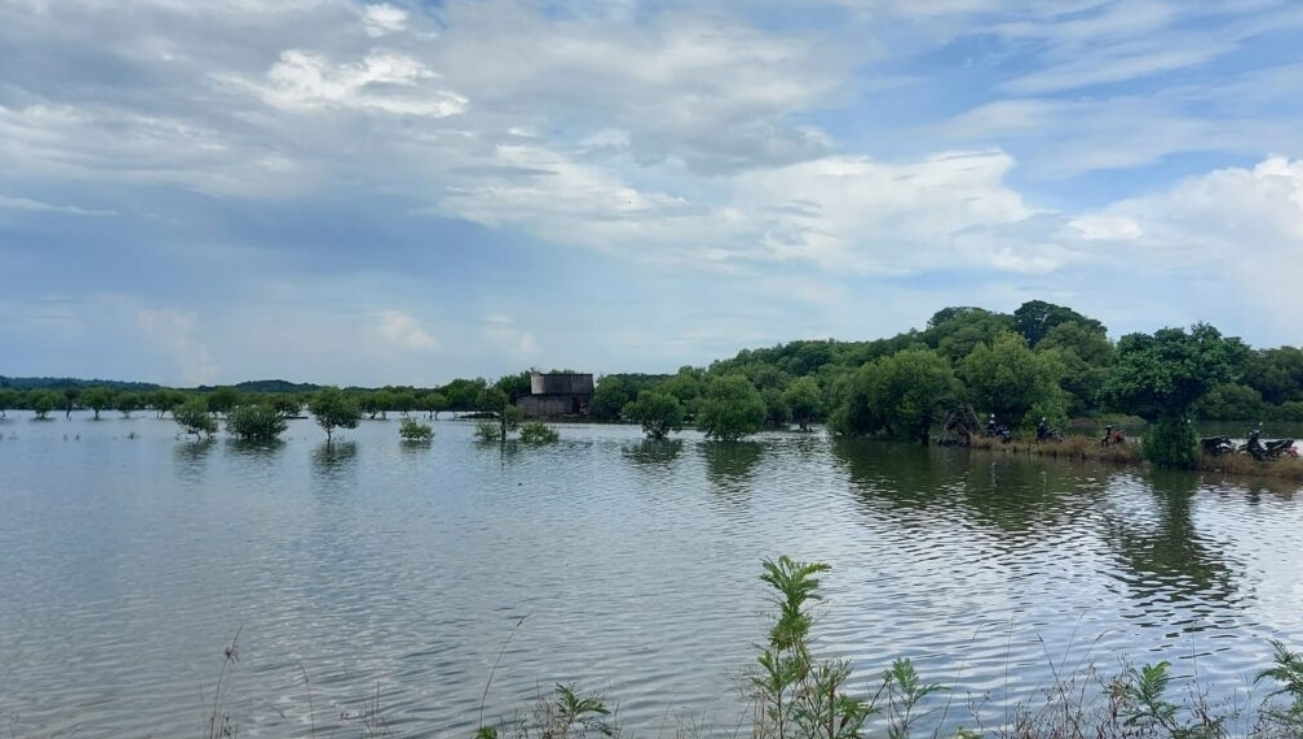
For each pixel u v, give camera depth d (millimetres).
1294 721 13836
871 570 32250
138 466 72562
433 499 52625
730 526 42438
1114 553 35375
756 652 22875
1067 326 157125
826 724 11547
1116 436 78500
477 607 27500
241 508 48656
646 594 29000
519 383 190250
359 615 26672
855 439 108438
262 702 19922
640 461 79188
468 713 19141
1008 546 36969
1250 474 63562
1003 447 87562
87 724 18906
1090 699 19422
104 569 32969
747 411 105000
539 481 62625
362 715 19125
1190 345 67250
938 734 17531
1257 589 29391
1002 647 23250
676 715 18766
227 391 146875
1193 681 20609
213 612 27062
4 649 23656
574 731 17844
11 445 95688
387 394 193875
